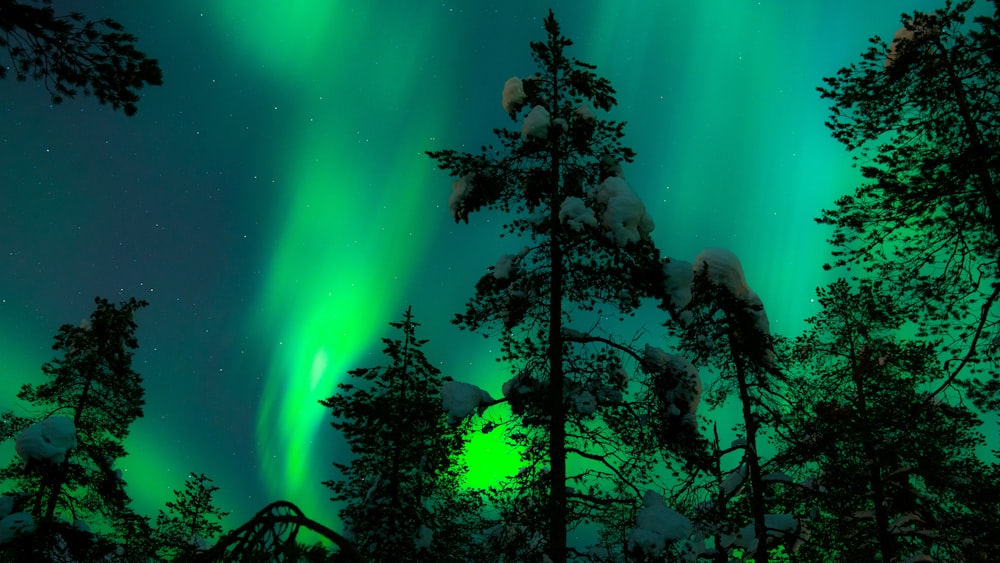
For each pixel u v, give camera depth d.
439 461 16.92
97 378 19.72
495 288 13.67
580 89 15.85
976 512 13.01
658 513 11.75
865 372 15.48
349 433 16.45
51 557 17.45
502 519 12.55
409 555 15.70
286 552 4.12
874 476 15.18
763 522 14.49
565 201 13.34
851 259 11.30
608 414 13.43
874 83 11.02
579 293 14.06
